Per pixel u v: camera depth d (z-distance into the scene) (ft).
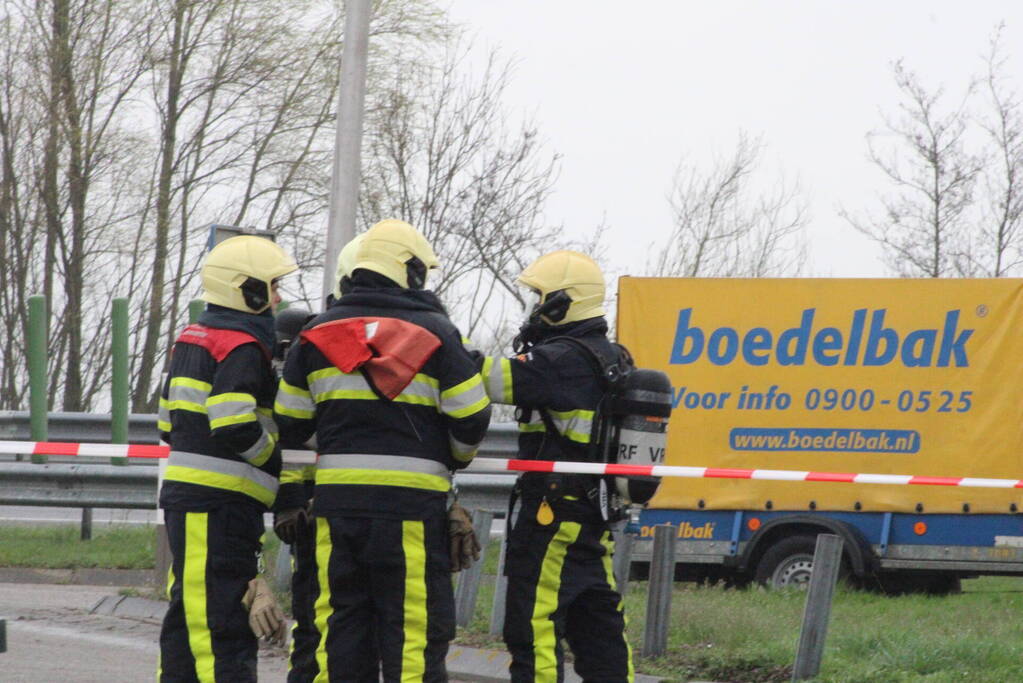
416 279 44.50
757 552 98.94
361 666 43.75
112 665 63.57
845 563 98.22
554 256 47.42
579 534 45.78
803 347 99.35
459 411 43.34
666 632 63.87
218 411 43.96
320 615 44.09
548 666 45.19
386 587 43.21
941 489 96.63
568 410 45.85
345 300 44.04
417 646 43.06
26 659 64.28
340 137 81.30
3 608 79.97
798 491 98.37
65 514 150.41
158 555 81.35
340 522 43.09
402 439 43.16
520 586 45.85
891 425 97.76
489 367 45.19
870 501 97.35
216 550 45.24
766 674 59.88
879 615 80.33
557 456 46.24
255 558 46.24
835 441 98.48
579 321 47.03
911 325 98.12
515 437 99.50
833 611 82.33
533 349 46.11
